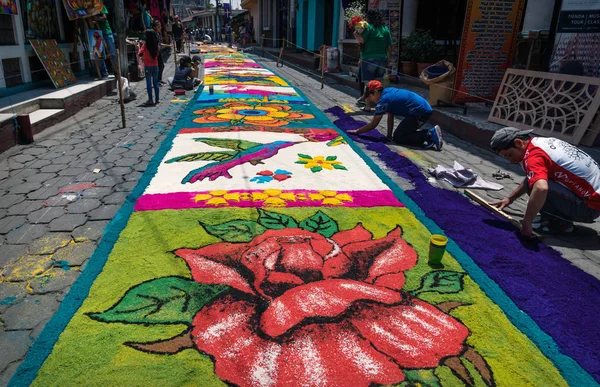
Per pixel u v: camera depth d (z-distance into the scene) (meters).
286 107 8.36
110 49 9.83
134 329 2.32
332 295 2.63
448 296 2.67
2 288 2.69
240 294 2.62
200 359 2.14
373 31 8.12
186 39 32.53
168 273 2.81
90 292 2.61
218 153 5.26
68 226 3.46
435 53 10.19
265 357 2.16
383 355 2.19
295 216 3.66
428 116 5.91
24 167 4.78
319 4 17.41
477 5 6.84
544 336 2.35
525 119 5.93
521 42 7.16
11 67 7.43
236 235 3.31
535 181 3.23
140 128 6.55
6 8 7.09
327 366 2.12
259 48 25.11
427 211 3.87
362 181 4.52
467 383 2.04
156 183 4.29
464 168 4.74
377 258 3.06
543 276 2.91
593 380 2.08
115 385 1.97
